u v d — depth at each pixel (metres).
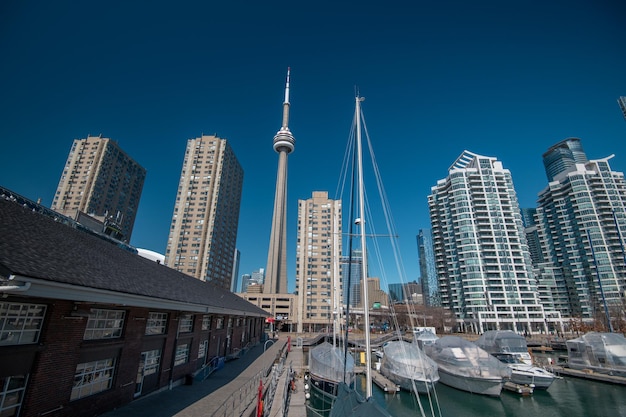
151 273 18.92
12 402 9.32
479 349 29.41
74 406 11.45
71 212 25.62
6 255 8.16
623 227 108.19
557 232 123.44
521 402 25.64
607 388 29.38
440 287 116.50
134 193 137.62
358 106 16.00
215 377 23.31
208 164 131.25
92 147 121.62
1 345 9.12
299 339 56.53
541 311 96.31
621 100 158.62
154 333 17.64
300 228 114.38
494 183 110.50
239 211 156.62
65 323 11.15
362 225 14.10
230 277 141.25
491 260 100.38
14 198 16.39
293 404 20.75
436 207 125.19
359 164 15.01
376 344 54.78
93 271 11.74
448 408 24.27
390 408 24.27
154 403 15.31
